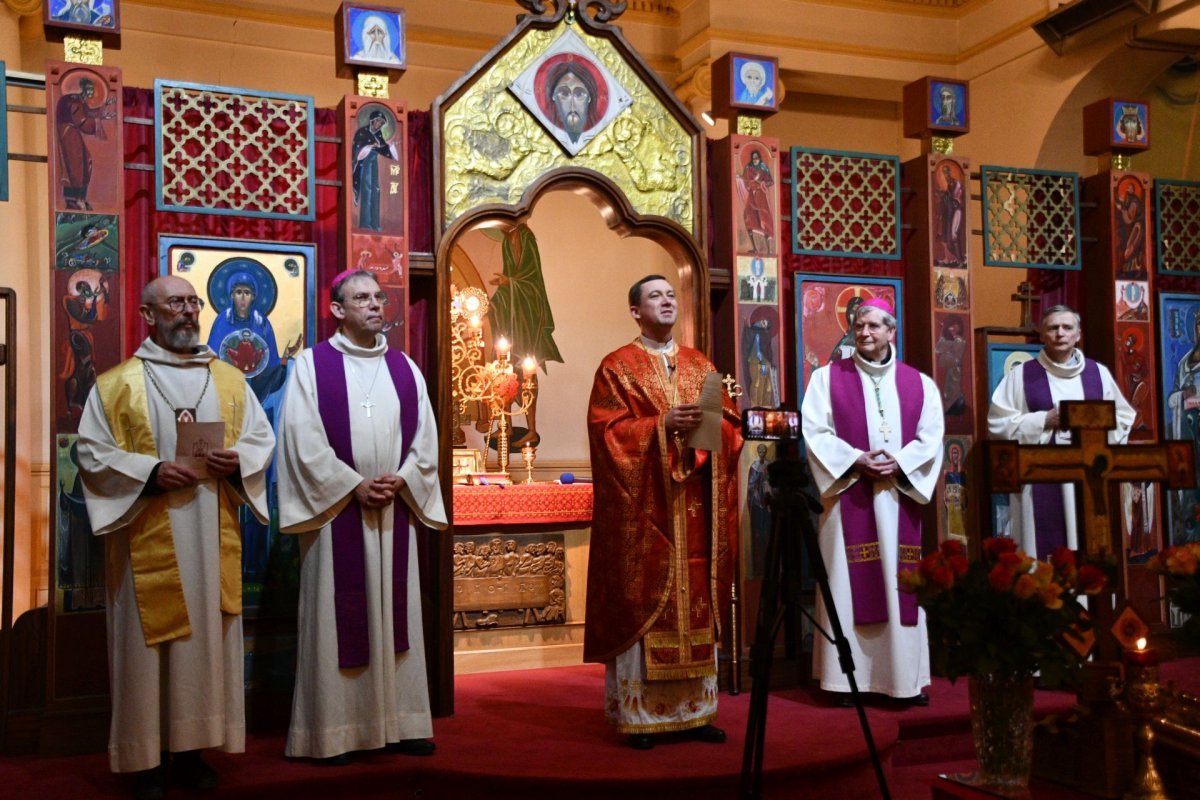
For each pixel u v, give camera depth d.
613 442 5.35
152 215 5.82
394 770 4.86
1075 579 4.02
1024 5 10.62
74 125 5.52
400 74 6.18
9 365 5.48
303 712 5.02
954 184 7.15
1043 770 4.39
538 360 11.08
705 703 5.32
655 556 5.23
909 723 5.80
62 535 5.39
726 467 5.45
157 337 4.93
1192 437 7.71
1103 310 7.56
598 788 4.66
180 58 9.91
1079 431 4.62
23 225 9.07
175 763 4.76
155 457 4.70
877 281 7.09
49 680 5.32
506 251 11.03
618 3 6.66
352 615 4.99
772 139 6.85
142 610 4.58
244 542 5.79
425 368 6.27
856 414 6.29
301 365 5.17
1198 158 9.90
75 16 5.57
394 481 5.07
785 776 4.84
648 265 11.57
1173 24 9.14
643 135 6.67
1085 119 7.79
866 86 11.43
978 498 7.06
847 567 6.16
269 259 5.91
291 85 10.26
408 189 6.16
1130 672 4.04
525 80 6.43
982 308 11.01
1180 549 4.26
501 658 7.30
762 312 6.75
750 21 10.76
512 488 7.38
